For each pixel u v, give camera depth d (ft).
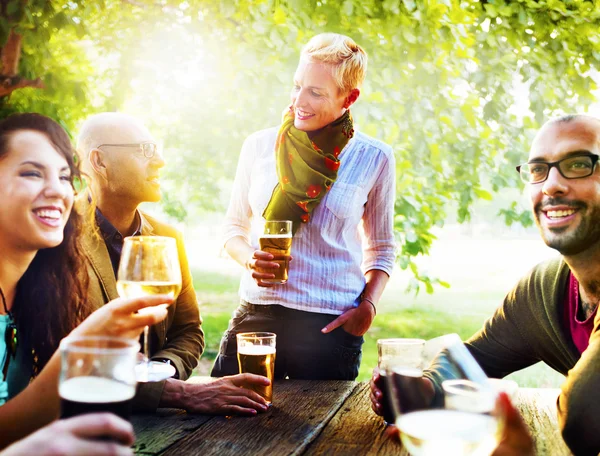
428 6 15.21
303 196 7.87
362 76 7.91
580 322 5.69
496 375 6.39
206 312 31.60
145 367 5.56
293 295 7.82
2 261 5.08
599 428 4.29
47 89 16.10
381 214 8.52
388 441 4.71
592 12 16.71
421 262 52.80
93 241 6.78
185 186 21.52
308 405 5.67
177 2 15.92
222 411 5.35
